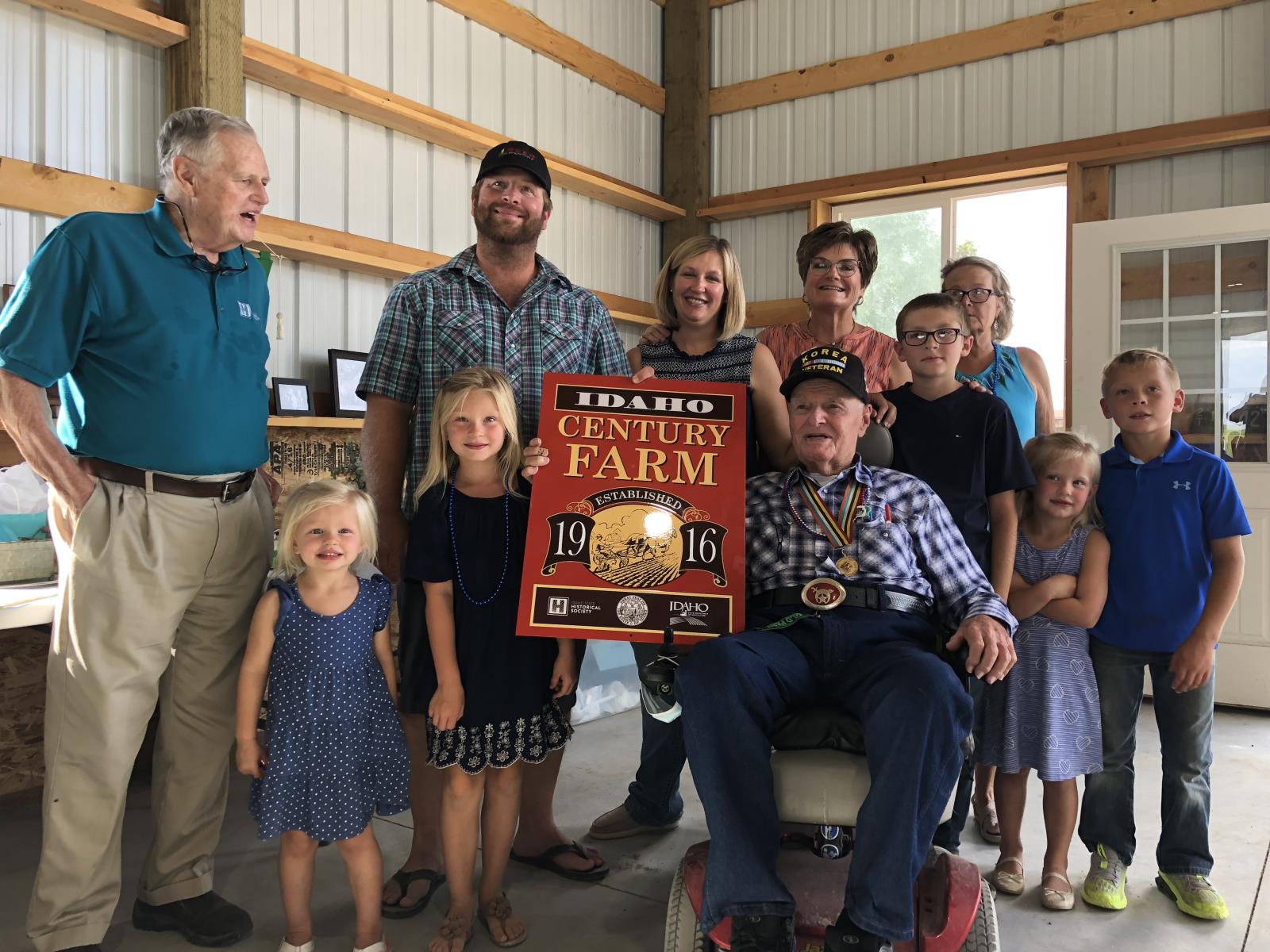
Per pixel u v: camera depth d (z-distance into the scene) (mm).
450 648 1980
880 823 1558
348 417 4152
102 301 1855
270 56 3793
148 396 1889
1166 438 2334
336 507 1930
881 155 5434
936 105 5258
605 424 2035
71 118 3365
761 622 1924
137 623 1887
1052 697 2266
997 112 5082
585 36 5523
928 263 8922
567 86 5402
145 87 3574
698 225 6059
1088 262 4598
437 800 2283
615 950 2064
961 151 5184
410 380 2291
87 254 1839
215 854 2559
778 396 2424
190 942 2078
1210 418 4348
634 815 2717
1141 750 3551
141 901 2135
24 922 2166
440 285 2275
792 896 1608
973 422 2279
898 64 5328
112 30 3455
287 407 3945
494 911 2100
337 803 1895
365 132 4383
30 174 3195
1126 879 2371
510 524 2037
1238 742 3693
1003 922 2207
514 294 2352
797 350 2881
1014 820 2383
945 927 1662
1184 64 4590
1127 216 4762
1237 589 2205
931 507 2006
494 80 4961
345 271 4320
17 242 3215
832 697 1823
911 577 1958
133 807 2920
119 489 1887
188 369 1920
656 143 6113
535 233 2281
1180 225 4363
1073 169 4789
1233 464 4262
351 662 1937
